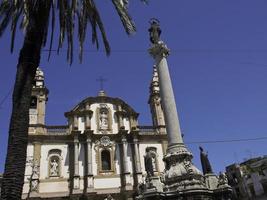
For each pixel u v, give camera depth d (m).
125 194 45.47
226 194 22.59
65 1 15.86
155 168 48.34
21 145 12.29
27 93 13.27
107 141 49.19
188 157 24.27
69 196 44.53
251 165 63.38
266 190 59.06
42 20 14.52
